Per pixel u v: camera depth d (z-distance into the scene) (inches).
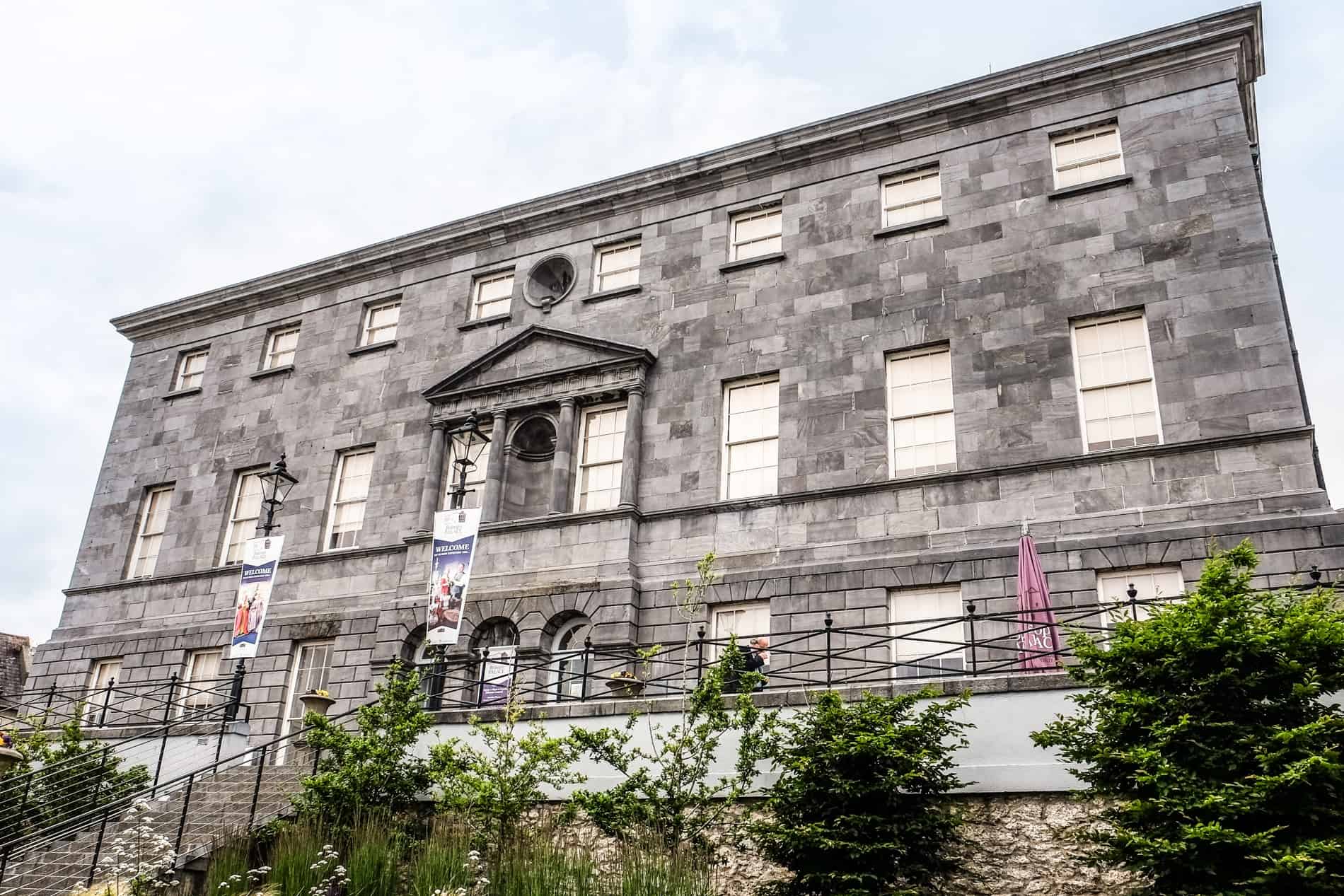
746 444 984.9
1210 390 815.7
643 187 1127.0
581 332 1093.1
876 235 994.1
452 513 946.1
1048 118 968.3
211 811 758.5
